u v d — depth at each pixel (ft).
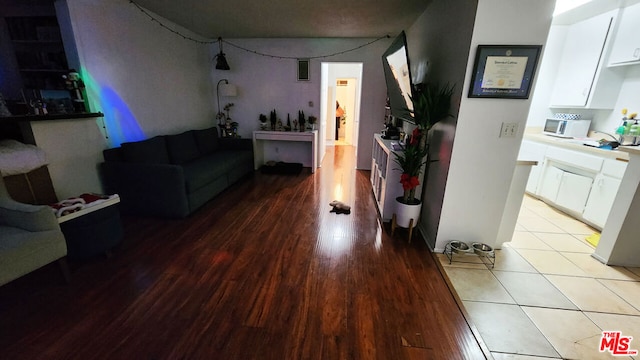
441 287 6.24
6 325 4.98
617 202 6.86
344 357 4.47
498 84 6.18
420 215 9.30
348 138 27.76
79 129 8.46
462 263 7.17
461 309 5.56
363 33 14.23
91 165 8.93
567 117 11.68
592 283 6.44
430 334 4.95
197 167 11.16
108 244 7.02
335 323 5.16
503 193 7.07
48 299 5.62
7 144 6.73
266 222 9.46
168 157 11.25
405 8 10.14
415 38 11.69
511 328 5.13
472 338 4.89
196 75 14.73
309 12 10.78
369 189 13.28
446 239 7.63
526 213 10.48
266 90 16.44
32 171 7.11
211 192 11.14
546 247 8.03
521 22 5.79
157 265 6.86
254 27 13.17
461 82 6.43
